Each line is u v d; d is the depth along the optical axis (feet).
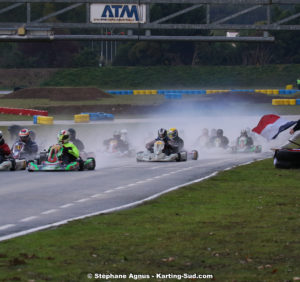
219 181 166.50
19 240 91.20
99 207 123.65
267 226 102.68
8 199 133.08
